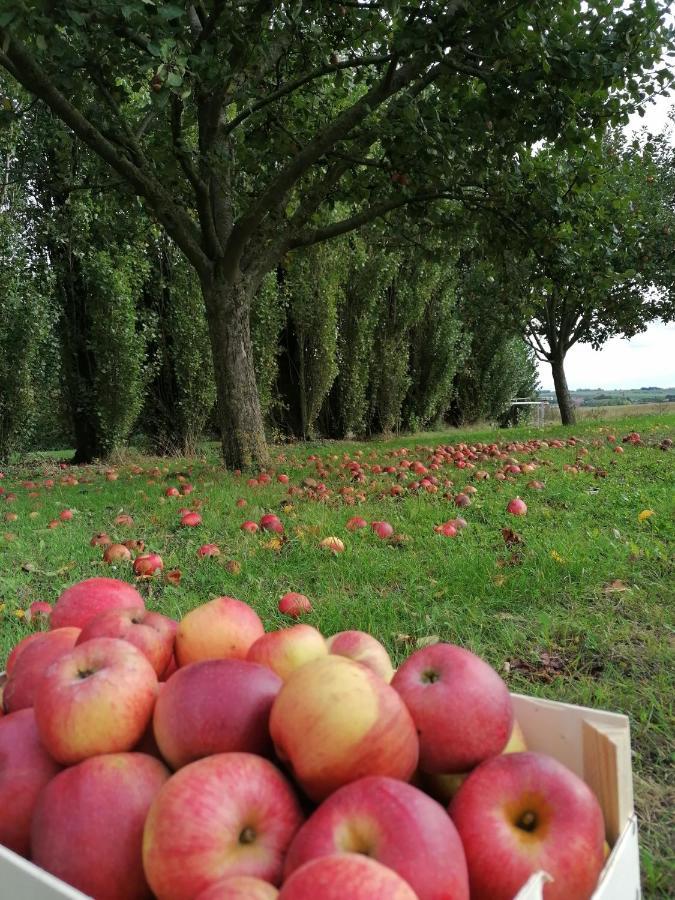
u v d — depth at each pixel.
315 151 8.90
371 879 0.99
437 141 8.62
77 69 7.55
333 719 1.29
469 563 4.71
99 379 14.71
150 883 1.21
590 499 6.91
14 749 1.51
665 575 4.44
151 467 13.22
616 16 8.14
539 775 1.31
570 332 21.92
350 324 19.67
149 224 12.70
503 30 7.62
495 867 1.21
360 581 4.60
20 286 13.88
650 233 18.20
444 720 1.44
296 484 8.92
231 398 10.27
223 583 4.64
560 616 3.84
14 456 15.05
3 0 5.67
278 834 1.23
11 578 4.95
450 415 26.42
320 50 9.88
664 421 19.70
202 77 7.42
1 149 13.25
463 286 23.31
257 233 10.37
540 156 10.95
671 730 2.72
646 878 2.00
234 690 1.44
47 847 1.31
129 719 1.46
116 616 1.89
